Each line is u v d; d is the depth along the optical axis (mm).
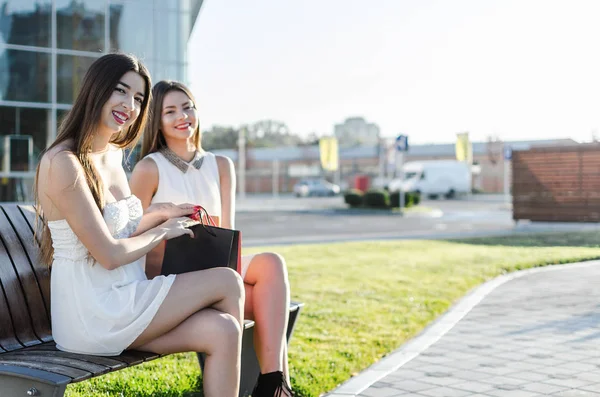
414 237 16375
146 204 4000
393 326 6156
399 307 6996
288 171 63969
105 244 3035
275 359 3461
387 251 12398
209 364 2982
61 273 3072
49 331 3426
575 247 12992
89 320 3012
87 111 3170
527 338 5719
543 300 7523
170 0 18547
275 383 3402
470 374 4629
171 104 4051
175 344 3045
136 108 3342
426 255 11609
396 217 27531
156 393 4102
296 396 4094
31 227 3547
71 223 3014
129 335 2990
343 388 4328
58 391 2541
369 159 60906
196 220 3605
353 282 8547
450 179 46812
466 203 40188
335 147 36406
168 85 4105
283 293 3582
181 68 18656
